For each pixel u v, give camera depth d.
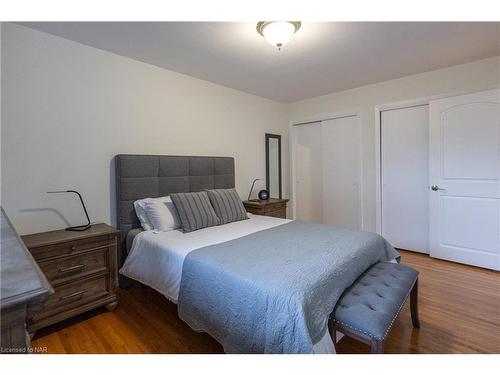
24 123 2.04
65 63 2.23
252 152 4.05
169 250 1.94
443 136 3.03
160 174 2.77
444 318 1.93
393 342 1.67
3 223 1.15
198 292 1.62
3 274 0.77
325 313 1.31
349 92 3.80
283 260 1.62
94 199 2.43
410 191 3.42
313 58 2.66
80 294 1.95
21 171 2.04
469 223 2.92
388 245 2.25
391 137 3.53
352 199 3.92
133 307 2.18
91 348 1.67
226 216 2.78
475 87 2.82
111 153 2.53
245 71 3.02
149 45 2.34
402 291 1.55
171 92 2.98
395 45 2.39
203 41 2.27
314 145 4.41
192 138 3.22
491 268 2.81
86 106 2.36
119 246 2.49
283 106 4.60
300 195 4.62
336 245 1.91
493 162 2.75
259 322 1.29
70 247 1.90
